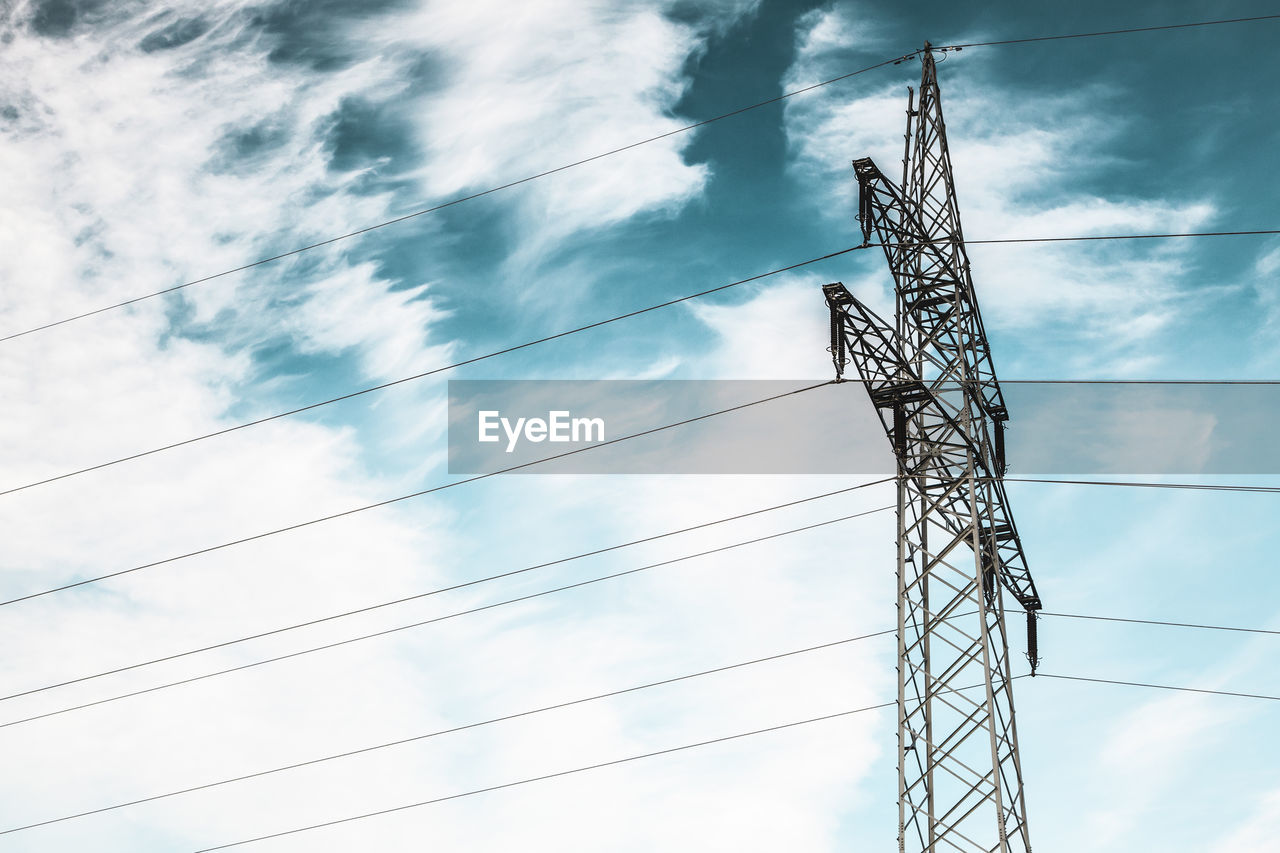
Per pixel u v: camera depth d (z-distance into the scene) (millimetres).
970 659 25141
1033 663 31562
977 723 24562
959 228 28094
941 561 26438
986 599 26609
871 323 26469
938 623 25797
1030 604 31094
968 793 24172
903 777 24438
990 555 26719
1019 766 24375
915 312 27781
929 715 25188
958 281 27484
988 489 26438
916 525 26891
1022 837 23906
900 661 25453
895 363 26875
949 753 24672
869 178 28109
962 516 26516
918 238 28109
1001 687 25078
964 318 27750
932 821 24266
